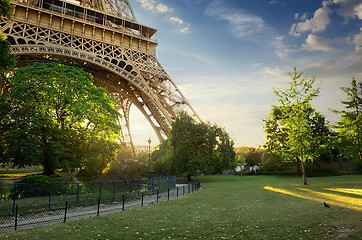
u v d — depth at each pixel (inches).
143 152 3474.4
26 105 1409.9
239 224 523.8
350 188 1219.2
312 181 1806.1
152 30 2628.0
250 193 1152.2
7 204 767.7
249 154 4136.3
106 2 2618.1
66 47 2006.6
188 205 820.0
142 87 2224.4
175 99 2432.3
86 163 1577.3
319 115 2541.8
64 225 545.0
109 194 1051.3
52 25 2079.2
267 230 466.9
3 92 2030.0
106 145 1713.8
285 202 826.8
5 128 1374.3
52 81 1512.1
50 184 949.8
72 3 2271.2
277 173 2866.6
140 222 567.5
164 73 2450.8
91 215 711.7
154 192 1252.5
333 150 2655.0
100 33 2287.2
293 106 1648.6
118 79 2632.9
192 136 2121.1
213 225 523.5
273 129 2689.5
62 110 1605.6
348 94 1529.3
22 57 2268.7
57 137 1389.0
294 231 451.5
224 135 2203.5
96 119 1600.6
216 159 2134.6
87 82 1665.8
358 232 416.2
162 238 436.8
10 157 1382.9
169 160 2251.5
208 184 1852.9
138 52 2429.9
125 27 2583.7
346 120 1540.4
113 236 452.4
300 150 1587.1
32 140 1299.2
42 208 782.5
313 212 618.5
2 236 456.4
